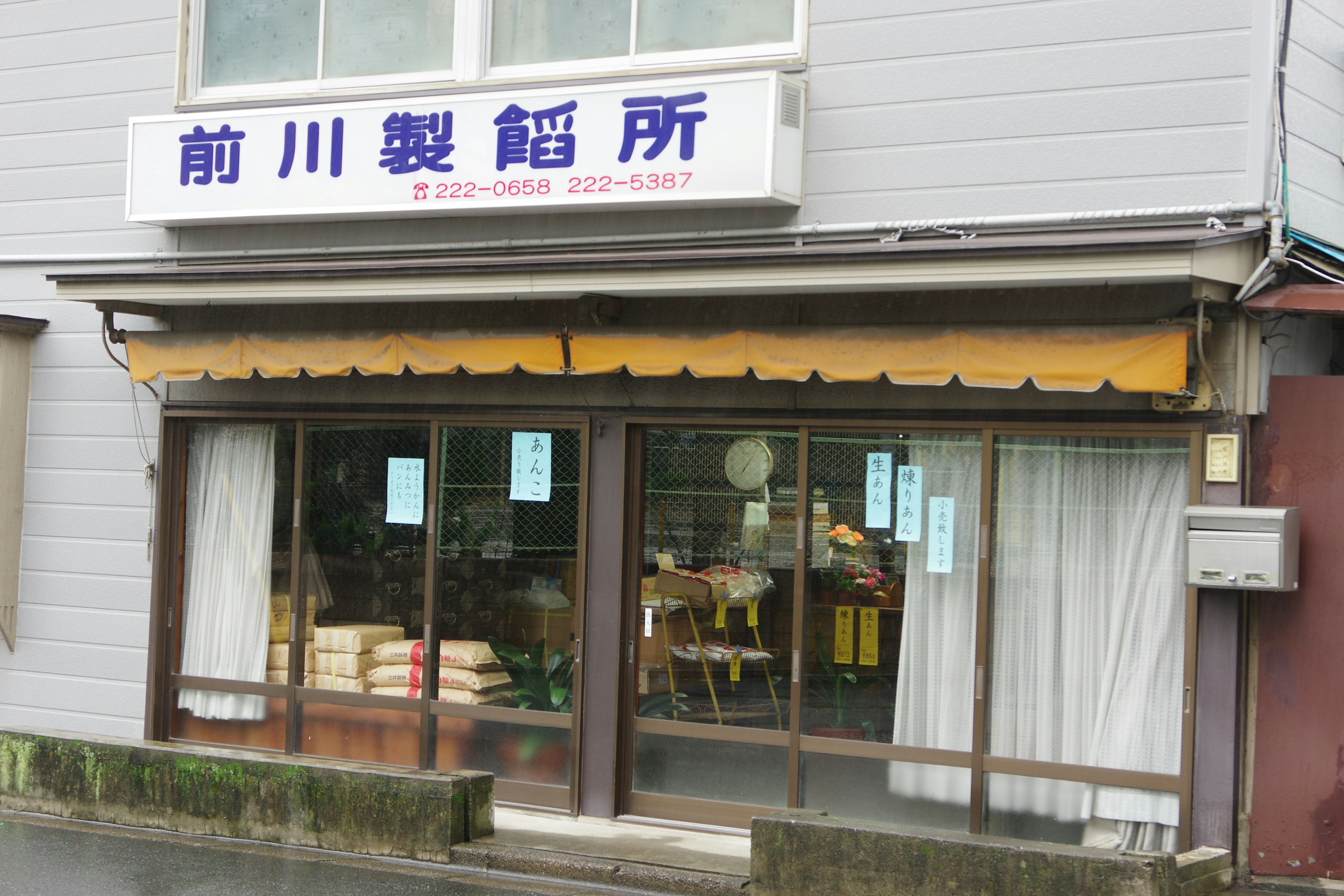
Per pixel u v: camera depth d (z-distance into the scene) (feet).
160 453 29.53
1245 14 20.86
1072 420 21.94
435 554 26.91
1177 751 21.31
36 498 30.66
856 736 23.56
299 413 28.25
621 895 20.97
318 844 22.97
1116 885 17.79
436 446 26.96
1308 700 20.72
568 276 22.75
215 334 26.78
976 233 22.26
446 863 22.09
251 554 29.14
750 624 24.41
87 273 26.48
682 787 24.82
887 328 21.61
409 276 23.80
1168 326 20.35
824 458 23.94
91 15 30.17
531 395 26.00
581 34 25.77
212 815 23.76
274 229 27.76
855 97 23.43
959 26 22.75
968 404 22.71
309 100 27.55
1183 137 21.21
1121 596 21.89
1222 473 20.71
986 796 22.53
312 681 28.22
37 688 30.48
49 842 23.20
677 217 24.38
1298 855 20.74
